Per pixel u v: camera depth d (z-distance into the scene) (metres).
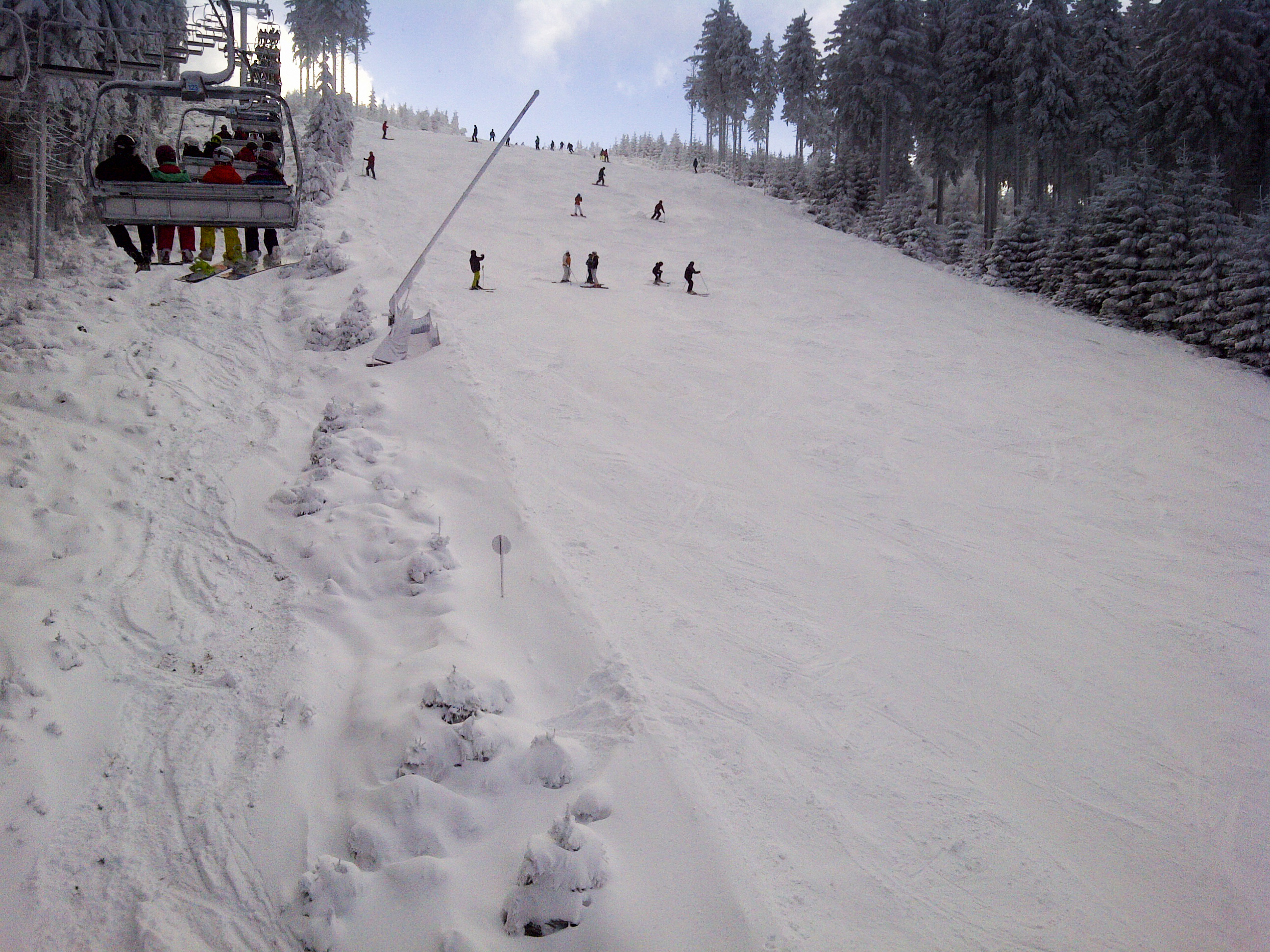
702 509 13.05
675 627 9.43
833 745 7.90
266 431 12.77
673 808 6.19
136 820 6.16
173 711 7.24
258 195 10.98
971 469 16.56
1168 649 10.76
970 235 40.50
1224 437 20.08
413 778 6.10
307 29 61.56
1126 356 27.30
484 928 5.25
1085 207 37.06
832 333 25.77
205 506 10.60
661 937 5.18
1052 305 34.47
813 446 16.62
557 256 31.47
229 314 17.48
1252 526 15.07
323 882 5.40
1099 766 8.34
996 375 23.31
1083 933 6.18
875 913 5.93
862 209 48.72
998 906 6.30
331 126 37.72
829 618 10.45
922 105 48.22
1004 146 49.75
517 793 6.33
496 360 17.73
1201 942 6.28
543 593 9.12
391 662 7.91
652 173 54.31
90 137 10.35
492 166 47.84
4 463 10.38
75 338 14.38
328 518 10.33
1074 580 12.48
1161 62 41.84
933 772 7.81
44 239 17.78
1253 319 27.88
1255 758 8.71
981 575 12.26
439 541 9.50
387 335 16.08
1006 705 9.18
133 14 20.61
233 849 5.94
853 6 48.56
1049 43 41.03
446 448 12.69
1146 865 7.06
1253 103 40.50
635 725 7.09
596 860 5.46
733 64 66.94
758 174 58.88
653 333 23.22
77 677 7.35
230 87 10.95
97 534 9.48
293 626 8.41
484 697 7.07
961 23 44.25
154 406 12.60
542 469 13.08
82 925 5.38
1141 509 15.48
